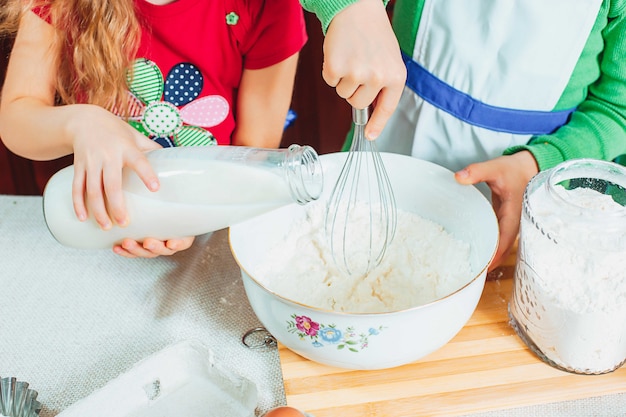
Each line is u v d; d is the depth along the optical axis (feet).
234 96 3.59
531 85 2.84
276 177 2.13
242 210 2.27
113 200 2.28
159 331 2.60
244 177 2.18
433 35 2.89
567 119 3.04
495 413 2.22
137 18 3.06
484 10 2.72
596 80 3.00
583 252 2.09
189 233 2.41
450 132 3.06
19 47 3.05
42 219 3.25
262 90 3.43
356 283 2.53
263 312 2.25
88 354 2.52
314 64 5.90
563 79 2.81
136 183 2.32
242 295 2.73
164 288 2.81
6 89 3.06
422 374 2.33
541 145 2.82
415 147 3.17
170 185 2.27
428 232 2.70
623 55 2.78
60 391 2.38
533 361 2.37
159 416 2.16
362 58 1.98
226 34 3.21
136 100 3.27
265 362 2.46
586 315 2.11
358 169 2.78
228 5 3.13
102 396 2.16
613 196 2.31
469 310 2.24
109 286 2.83
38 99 3.04
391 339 2.12
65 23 2.95
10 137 2.96
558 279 2.15
